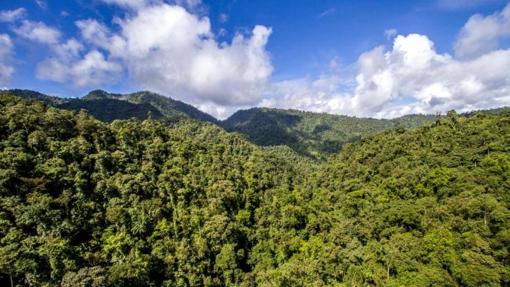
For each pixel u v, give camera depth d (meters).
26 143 61.03
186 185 74.62
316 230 70.44
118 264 51.84
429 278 40.81
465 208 48.22
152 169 74.06
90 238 56.59
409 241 49.59
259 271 63.81
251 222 76.38
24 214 49.47
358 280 50.94
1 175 51.53
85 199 59.38
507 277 36.12
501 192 49.56
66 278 45.47
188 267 59.81
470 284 37.72
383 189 72.38
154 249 59.59
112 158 70.75
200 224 68.06
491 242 41.66
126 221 60.44
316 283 51.06
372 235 60.97
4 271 43.81
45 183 56.16
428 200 57.81
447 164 66.00
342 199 79.81
